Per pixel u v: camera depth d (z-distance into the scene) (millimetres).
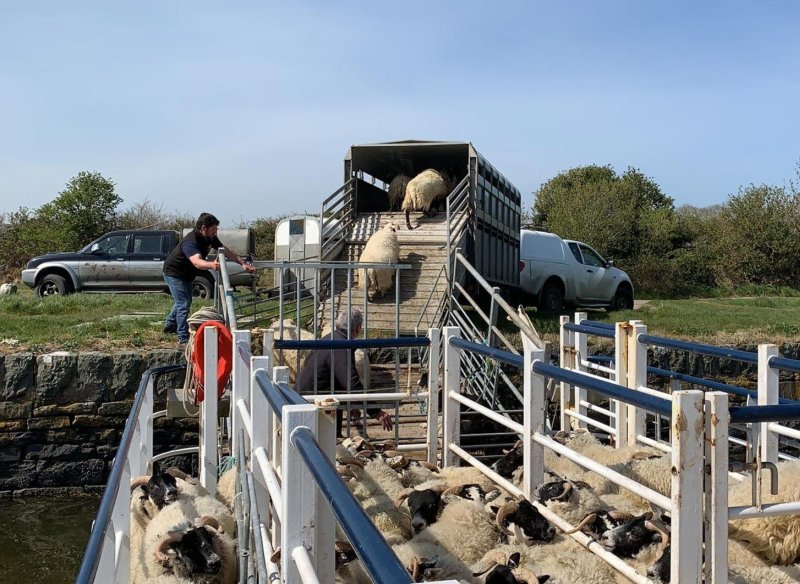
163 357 12078
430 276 12898
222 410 7395
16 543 9734
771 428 5582
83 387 11984
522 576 3773
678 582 3178
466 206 13734
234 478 6031
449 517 4711
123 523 4418
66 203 34438
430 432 6715
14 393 11836
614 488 5410
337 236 14023
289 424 2783
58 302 17594
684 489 3158
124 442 4504
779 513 3426
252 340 7312
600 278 20328
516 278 17594
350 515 1958
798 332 15984
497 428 10508
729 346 14758
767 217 35500
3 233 35312
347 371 7410
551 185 48344
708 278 36531
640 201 44438
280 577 3256
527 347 5242
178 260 11930
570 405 8250
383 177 16359
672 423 3205
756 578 3869
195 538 4508
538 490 4852
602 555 4148
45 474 11930
